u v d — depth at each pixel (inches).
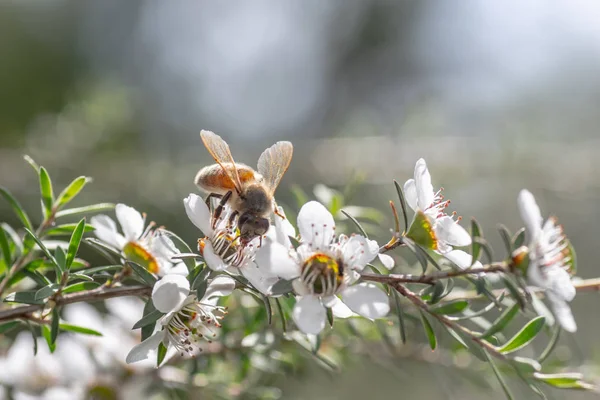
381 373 11.7
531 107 15.4
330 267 5.7
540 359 6.1
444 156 11.9
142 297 6.0
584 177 12.0
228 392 7.5
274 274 5.7
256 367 7.4
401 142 12.0
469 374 7.9
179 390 7.4
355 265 5.8
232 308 7.3
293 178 12.0
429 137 12.1
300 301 5.7
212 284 5.8
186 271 5.9
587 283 6.5
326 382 11.7
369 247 5.8
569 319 5.9
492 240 12.0
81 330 6.2
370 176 11.4
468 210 12.1
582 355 8.7
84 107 12.0
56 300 5.9
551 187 12.0
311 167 11.9
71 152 11.8
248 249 5.9
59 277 5.9
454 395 8.3
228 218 6.2
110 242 6.2
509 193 12.0
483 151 12.0
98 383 7.5
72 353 7.5
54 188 11.3
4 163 11.5
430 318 6.7
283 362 7.4
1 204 11.1
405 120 12.3
